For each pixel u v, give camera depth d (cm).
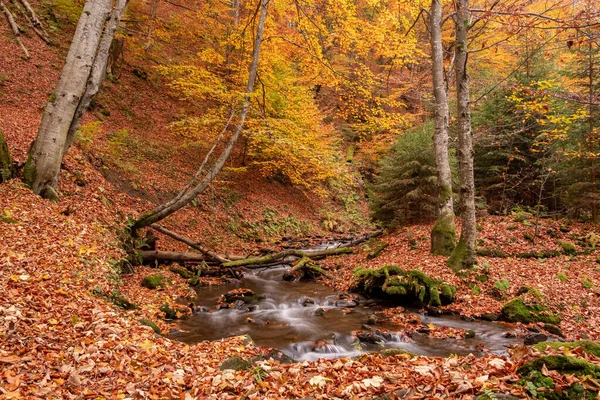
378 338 778
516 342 766
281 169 2161
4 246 659
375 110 1499
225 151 1230
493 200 1717
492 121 1606
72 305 577
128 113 1867
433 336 805
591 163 1357
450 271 1070
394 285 1030
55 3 1873
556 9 846
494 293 984
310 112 2059
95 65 965
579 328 820
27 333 459
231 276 1317
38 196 906
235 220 1800
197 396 420
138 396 401
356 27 1375
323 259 1559
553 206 1703
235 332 814
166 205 1162
